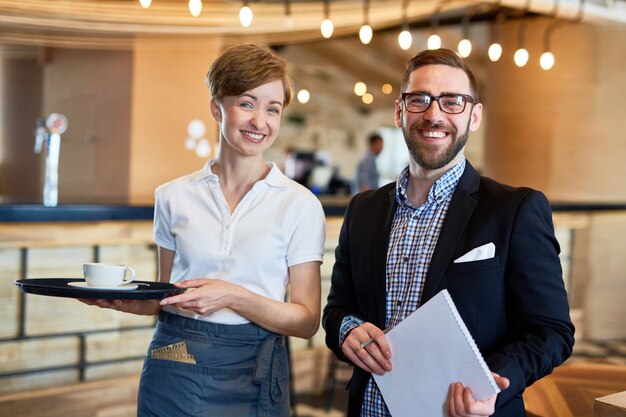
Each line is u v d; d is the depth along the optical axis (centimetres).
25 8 599
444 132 168
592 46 675
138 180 710
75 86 772
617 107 663
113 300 172
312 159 1553
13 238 357
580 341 633
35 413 358
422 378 156
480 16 715
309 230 180
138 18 633
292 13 645
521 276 160
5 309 358
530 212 163
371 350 163
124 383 386
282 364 180
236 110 173
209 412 171
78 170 767
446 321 150
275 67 172
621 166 661
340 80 1564
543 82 707
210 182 181
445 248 166
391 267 175
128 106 707
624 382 235
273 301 172
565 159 695
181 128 721
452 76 168
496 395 149
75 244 371
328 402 441
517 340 161
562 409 210
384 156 1825
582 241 633
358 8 631
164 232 187
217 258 175
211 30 655
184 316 176
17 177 951
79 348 380
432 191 172
